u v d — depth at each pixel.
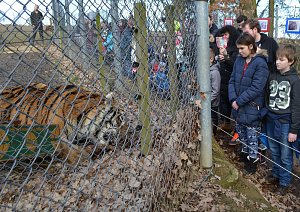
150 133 2.94
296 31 9.04
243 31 4.86
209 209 2.90
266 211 3.10
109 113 2.86
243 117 3.96
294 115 3.62
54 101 2.64
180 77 3.11
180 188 3.00
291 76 3.65
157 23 2.66
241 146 4.58
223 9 10.79
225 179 3.30
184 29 3.03
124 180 2.59
